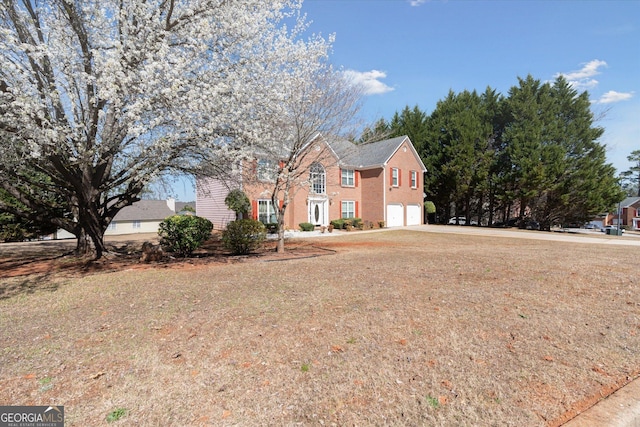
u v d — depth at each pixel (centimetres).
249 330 358
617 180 2542
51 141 618
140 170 799
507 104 2770
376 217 2428
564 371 273
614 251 1051
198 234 1003
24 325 388
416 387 248
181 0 779
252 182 1094
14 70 576
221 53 782
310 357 296
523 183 2422
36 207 964
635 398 234
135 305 462
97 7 682
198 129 712
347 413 217
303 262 833
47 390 245
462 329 360
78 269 791
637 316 402
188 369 276
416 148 3027
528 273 652
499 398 235
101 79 599
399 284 563
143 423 207
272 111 862
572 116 2655
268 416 214
